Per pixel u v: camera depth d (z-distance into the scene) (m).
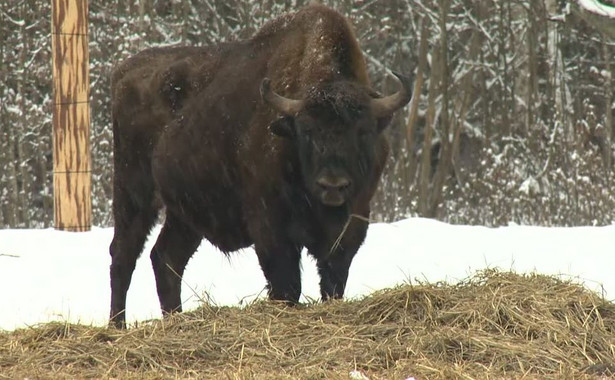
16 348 27.83
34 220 114.31
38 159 112.50
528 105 110.31
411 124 112.38
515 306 27.61
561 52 117.19
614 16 58.72
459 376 24.12
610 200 95.25
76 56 56.19
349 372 24.77
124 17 107.00
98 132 104.25
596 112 122.81
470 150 123.94
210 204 35.72
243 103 34.28
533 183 98.00
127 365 26.23
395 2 115.94
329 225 31.42
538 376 24.66
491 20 116.44
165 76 37.84
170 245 38.28
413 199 110.62
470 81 114.44
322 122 29.94
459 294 28.72
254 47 35.75
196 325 28.70
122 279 38.53
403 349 26.08
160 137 37.56
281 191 32.12
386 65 116.94
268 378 24.06
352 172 30.00
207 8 111.38
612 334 26.86
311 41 33.34
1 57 111.75
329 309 29.23
